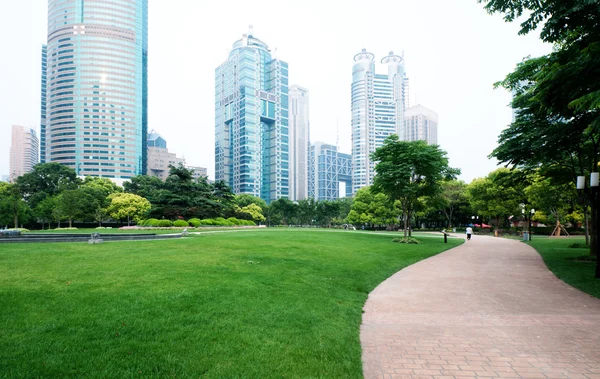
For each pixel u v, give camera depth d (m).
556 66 10.05
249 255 14.12
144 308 6.55
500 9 9.90
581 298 9.51
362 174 188.88
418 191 31.05
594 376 4.80
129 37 138.00
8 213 51.78
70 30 131.50
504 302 9.08
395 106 197.50
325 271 12.29
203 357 4.79
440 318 7.63
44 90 165.75
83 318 5.90
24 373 4.10
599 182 13.77
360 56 193.62
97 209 53.59
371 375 4.80
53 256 12.01
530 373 4.91
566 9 8.94
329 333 6.18
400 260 17.56
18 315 5.92
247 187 171.75
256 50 180.62
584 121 12.27
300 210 89.50
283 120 190.50
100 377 4.12
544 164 19.55
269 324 6.25
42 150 165.62
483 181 50.50
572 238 38.50
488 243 31.00
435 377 4.77
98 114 131.62
